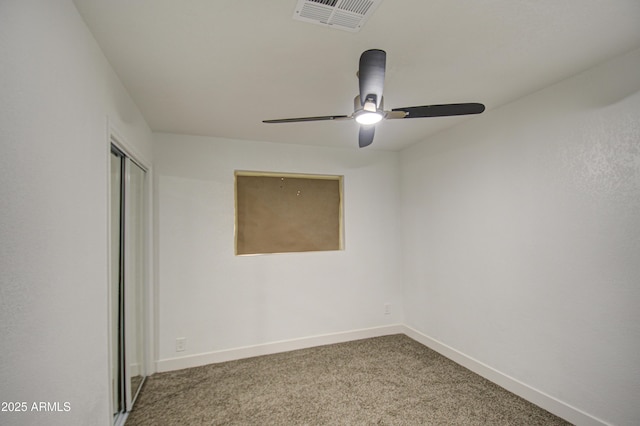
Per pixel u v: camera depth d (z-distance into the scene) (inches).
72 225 48.1
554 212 83.4
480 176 106.7
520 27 58.2
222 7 50.9
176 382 104.6
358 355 125.5
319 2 50.2
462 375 107.3
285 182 138.1
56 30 43.4
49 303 41.1
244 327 125.6
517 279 93.7
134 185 97.0
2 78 31.8
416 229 141.7
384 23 56.1
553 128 83.4
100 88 61.5
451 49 65.4
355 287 144.7
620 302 69.6
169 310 115.7
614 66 70.6
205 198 122.6
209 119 104.5
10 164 33.2
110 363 64.7
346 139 130.2
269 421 83.3
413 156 143.7
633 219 67.4
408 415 84.9
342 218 146.0
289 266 134.0
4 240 32.2
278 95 86.4
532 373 89.3
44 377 39.7
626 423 68.4
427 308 134.6
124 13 51.8
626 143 68.5
